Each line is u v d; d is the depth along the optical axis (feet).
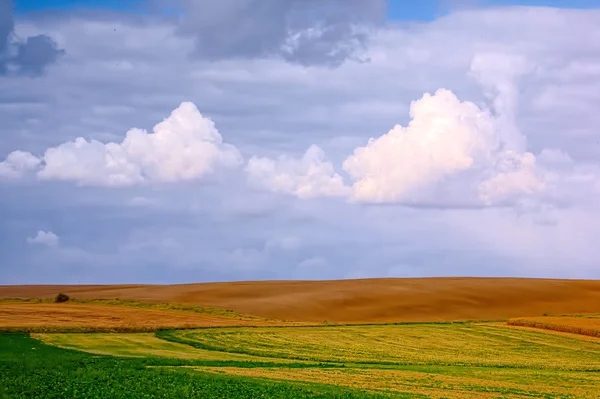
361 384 149.07
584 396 145.07
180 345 215.51
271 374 160.04
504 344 250.78
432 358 212.02
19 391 121.08
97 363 164.45
